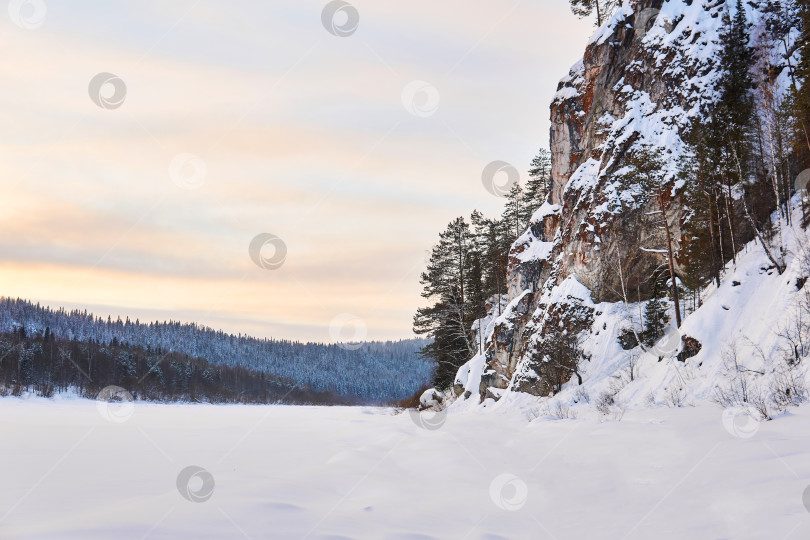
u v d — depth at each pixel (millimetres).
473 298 62094
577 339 36250
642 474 11195
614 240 37375
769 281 25031
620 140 39656
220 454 18562
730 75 34844
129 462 16797
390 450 16984
